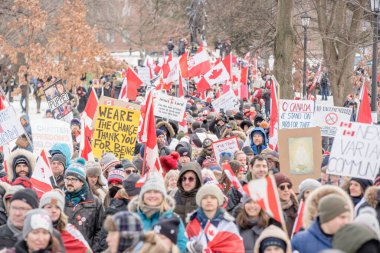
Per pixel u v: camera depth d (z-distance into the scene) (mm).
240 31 72625
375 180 16453
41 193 16750
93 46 62750
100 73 63250
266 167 17156
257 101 57062
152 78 51906
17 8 62312
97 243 16188
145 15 118000
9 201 14711
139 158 22062
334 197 11625
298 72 66750
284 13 38531
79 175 16359
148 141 18422
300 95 67562
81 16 61438
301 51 62719
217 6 76875
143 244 11352
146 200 13797
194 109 43125
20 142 23125
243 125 34344
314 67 75188
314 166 18406
